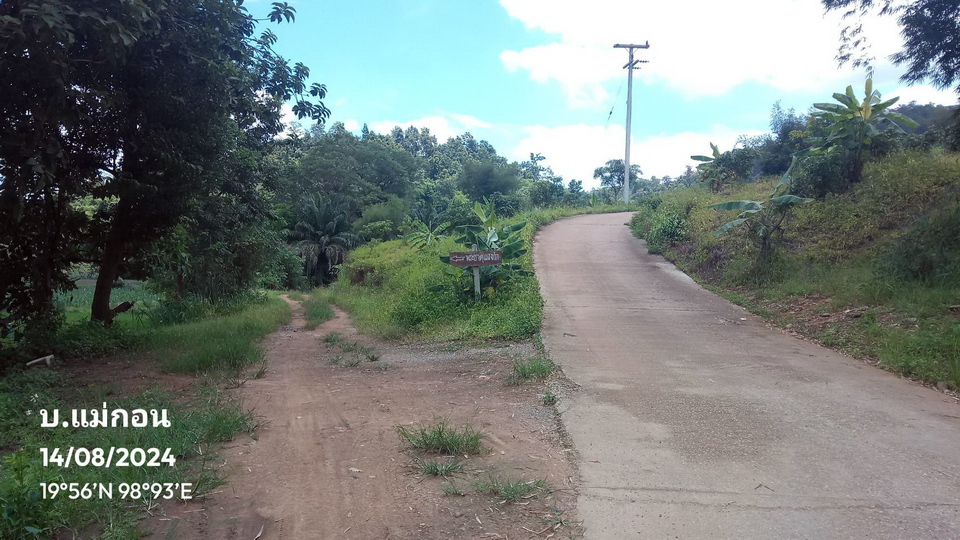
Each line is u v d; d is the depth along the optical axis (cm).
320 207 3947
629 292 1187
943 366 610
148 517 331
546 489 363
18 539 294
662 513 333
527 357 742
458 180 4922
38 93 649
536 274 1361
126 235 946
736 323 927
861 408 518
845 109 1398
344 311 1739
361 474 394
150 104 772
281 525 324
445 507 343
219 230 1488
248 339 935
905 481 373
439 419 511
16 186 639
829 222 1277
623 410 517
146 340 948
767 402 536
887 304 834
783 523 322
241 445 453
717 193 2041
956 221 920
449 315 1076
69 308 1897
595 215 2764
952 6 940
